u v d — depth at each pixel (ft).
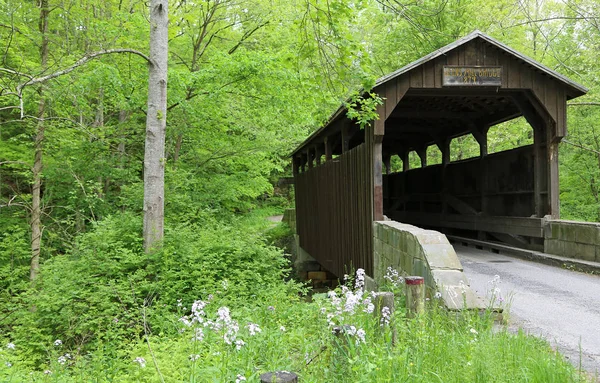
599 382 10.73
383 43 54.44
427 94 27.61
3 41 28.78
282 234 60.08
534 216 29.71
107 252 23.79
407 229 19.66
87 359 16.20
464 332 12.48
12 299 22.50
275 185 98.07
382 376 9.21
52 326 19.81
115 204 36.83
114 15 32.22
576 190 53.47
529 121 29.40
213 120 37.76
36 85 26.78
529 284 21.86
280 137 44.86
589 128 46.78
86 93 27.96
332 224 37.50
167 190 32.58
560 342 13.62
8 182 41.37
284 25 39.19
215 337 11.93
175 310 21.01
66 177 33.55
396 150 55.21
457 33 51.96
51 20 32.71
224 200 42.78
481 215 36.58
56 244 36.22
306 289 23.54
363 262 28.53
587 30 42.01
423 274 16.78
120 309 19.48
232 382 10.04
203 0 37.60
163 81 24.13
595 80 41.86
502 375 9.50
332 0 16.29
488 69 26.25
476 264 27.84
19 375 12.67
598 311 16.98
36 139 31.71
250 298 21.61
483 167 36.94
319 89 19.83
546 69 26.43
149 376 10.90
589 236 25.29
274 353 11.65
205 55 42.91
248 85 32.86
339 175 35.06
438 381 9.69
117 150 34.27
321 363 10.50
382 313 11.58
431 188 46.50
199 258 23.39
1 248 32.71
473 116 37.06
